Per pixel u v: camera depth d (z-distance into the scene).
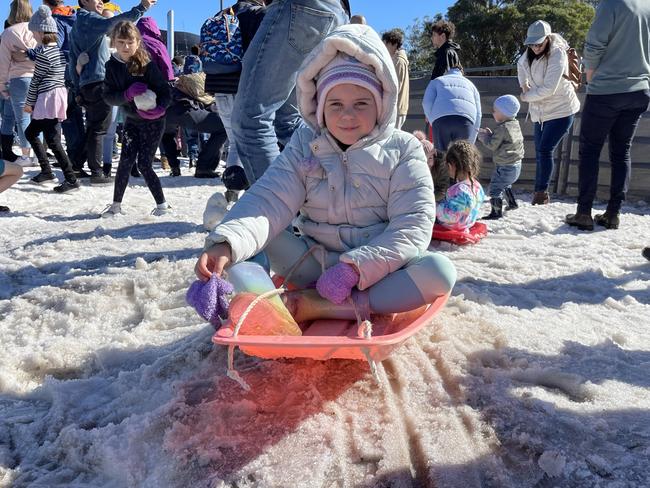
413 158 2.21
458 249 4.24
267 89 3.16
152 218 5.37
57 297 3.13
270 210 2.15
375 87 2.16
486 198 7.05
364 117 2.17
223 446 1.69
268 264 2.18
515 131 5.53
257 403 1.90
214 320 1.84
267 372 2.09
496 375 2.07
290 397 1.92
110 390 2.13
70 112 7.71
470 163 4.46
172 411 1.86
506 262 3.80
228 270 1.98
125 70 5.12
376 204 2.24
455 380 2.03
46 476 1.69
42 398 2.14
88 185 7.45
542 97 5.96
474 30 33.44
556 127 6.20
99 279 3.36
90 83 6.95
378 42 2.18
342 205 2.25
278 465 1.61
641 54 4.75
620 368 2.20
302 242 2.32
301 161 2.25
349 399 1.92
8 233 4.90
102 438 1.78
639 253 4.19
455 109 5.60
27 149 8.39
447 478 1.55
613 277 3.57
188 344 2.38
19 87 7.78
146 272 3.47
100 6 6.95
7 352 2.46
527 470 1.60
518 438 1.71
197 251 4.04
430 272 2.00
